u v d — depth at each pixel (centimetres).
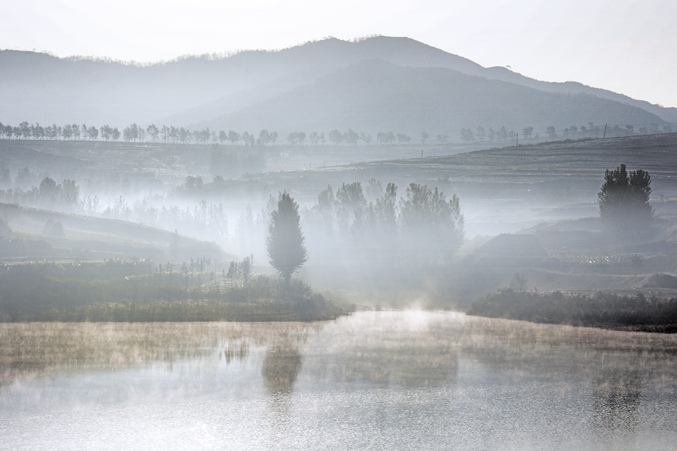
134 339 8225
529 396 6075
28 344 7788
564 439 5041
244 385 6319
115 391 6062
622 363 7294
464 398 5991
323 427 5209
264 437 4984
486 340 8494
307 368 6981
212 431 5103
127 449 4731
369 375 6719
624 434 5150
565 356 7606
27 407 5581
